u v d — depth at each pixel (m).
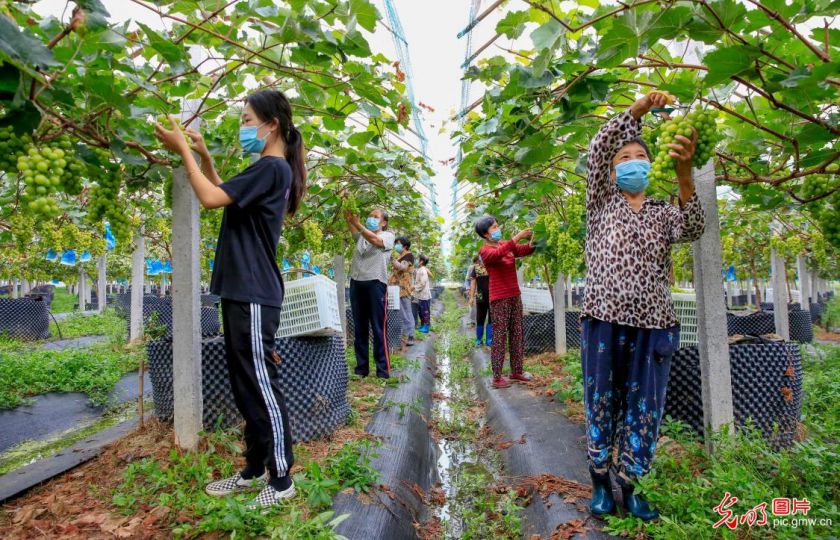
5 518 2.33
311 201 4.70
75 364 5.41
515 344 5.31
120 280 21.25
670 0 1.79
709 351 2.72
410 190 5.36
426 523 2.87
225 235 2.26
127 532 2.07
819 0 1.79
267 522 2.11
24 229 4.11
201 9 2.37
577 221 4.12
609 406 2.27
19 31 1.38
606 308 2.21
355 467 2.67
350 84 2.70
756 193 2.95
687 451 2.72
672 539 1.93
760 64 1.89
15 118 1.58
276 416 2.26
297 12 2.23
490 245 5.21
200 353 2.93
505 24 2.50
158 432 3.18
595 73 2.54
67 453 3.19
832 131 1.95
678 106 2.15
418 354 7.49
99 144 2.06
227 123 3.31
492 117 2.99
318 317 3.36
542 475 2.93
